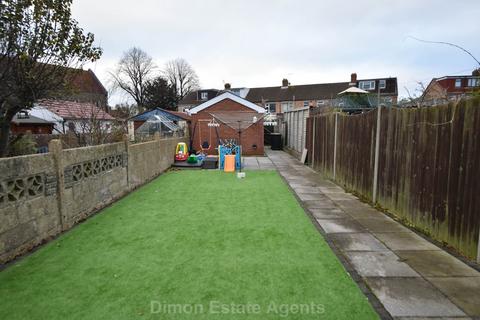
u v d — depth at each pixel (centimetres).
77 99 1327
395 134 494
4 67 388
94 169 527
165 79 4650
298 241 391
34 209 368
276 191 702
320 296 262
